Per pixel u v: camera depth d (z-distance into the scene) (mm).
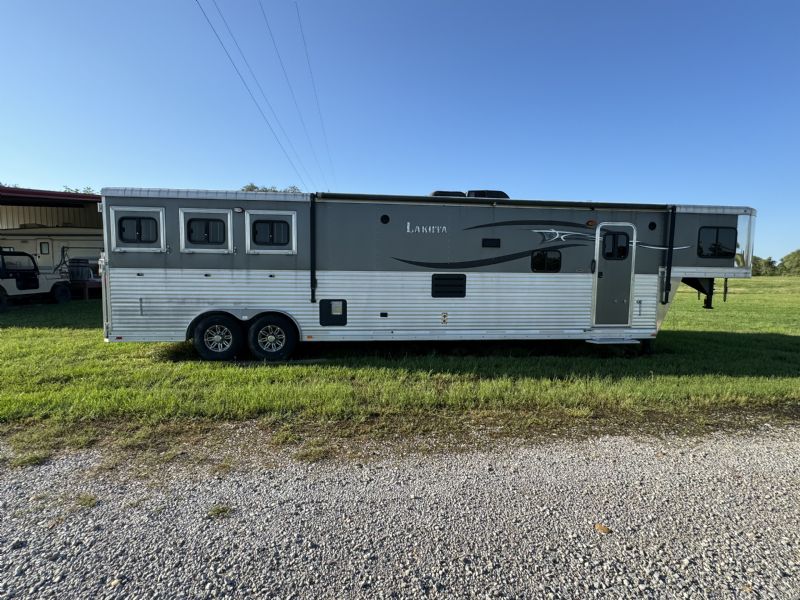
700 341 9547
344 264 7199
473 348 8484
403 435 4188
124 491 3152
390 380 5844
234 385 5574
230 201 6938
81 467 3488
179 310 6980
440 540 2660
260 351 7148
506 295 7523
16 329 10000
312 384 5516
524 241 7500
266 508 2967
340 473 3459
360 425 4387
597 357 7762
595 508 3020
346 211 7156
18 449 3744
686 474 3506
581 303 7664
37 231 18062
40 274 15500
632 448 3969
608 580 2346
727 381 5906
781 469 3605
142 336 6926
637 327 7797
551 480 3391
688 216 7688
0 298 13953
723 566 2457
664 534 2744
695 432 4344
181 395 5074
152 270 6879
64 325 10656
